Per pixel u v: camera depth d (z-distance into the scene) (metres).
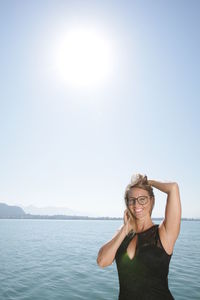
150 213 2.53
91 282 13.41
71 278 14.27
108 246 2.46
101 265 2.46
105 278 14.31
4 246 30.70
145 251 2.23
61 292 11.54
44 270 16.47
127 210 2.58
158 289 2.14
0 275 14.86
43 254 24.28
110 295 11.20
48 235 51.53
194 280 13.51
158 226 2.39
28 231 66.00
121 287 2.29
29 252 25.66
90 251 26.88
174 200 2.31
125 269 2.28
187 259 20.95
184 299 10.37
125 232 2.49
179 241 38.75
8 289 11.90
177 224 2.26
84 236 49.66
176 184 2.40
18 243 34.50
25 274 15.21
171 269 16.58
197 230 78.31
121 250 2.39
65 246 31.50
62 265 18.39
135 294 2.16
